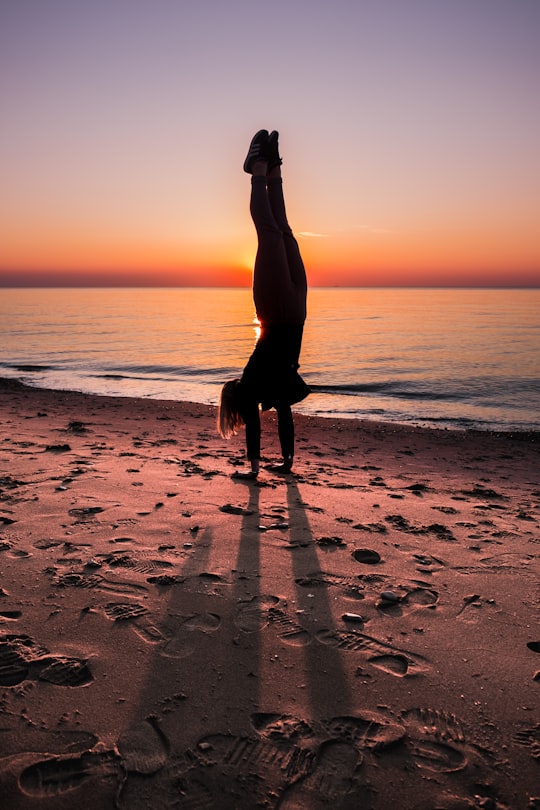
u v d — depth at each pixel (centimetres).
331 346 3681
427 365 2633
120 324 6091
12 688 181
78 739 159
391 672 197
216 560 293
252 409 460
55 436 750
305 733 165
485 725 170
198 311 10094
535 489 609
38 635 214
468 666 202
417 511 410
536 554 319
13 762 150
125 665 196
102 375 2145
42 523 341
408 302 17162
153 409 1262
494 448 975
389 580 276
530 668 201
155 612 235
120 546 307
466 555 314
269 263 385
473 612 244
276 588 262
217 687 185
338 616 237
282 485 469
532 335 4744
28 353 3011
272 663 200
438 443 1005
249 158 379
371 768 152
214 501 403
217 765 152
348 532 347
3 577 264
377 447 932
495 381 2117
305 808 139
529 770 152
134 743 158
